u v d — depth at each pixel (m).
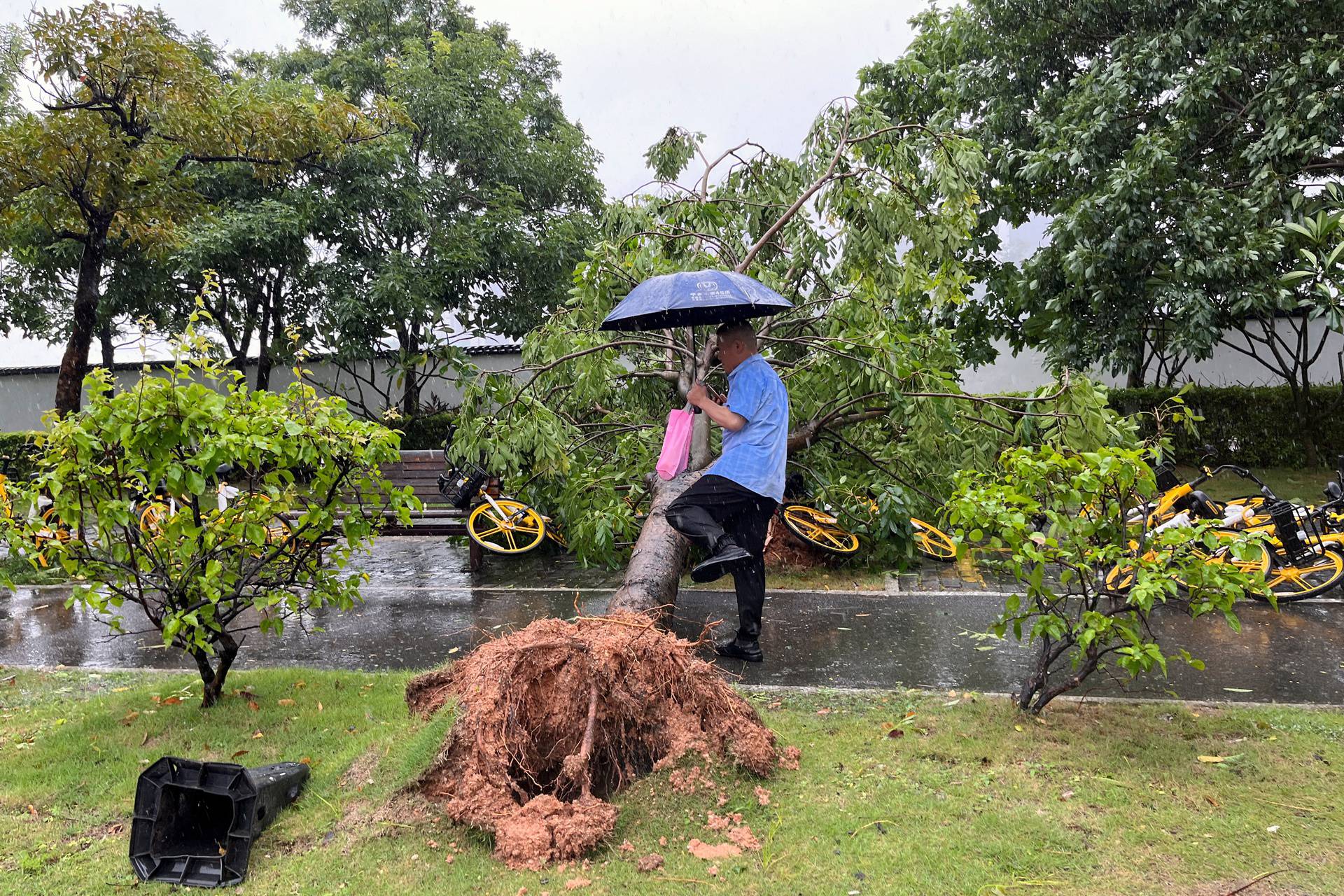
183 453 3.59
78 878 2.63
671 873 2.56
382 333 15.19
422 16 17.77
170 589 3.74
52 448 3.62
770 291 4.59
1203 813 2.83
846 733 3.57
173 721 3.82
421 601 6.57
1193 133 10.53
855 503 7.07
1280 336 13.98
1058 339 11.43
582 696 3.16
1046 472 3.57
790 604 6.05
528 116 17.77
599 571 7.45
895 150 6.97
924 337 6.85
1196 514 6.27
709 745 3.16
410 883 2.55
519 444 6.54
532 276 15.88
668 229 7.29
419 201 14.97
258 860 2.71
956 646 5.00
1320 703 3.97
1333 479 11.50
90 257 8.51
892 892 2.44
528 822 2.73
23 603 6.86
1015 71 12.53
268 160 9.86
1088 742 3.39
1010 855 2.61
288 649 5.34
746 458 4.29
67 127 7.76
